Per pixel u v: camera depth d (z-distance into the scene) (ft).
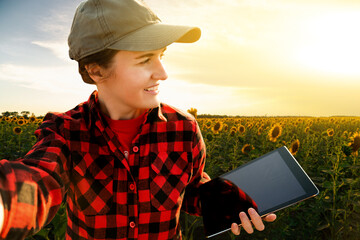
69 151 2.97
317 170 16.15
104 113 3.24
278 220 10.38
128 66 2.68
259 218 3.12
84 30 2.69
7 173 1.84
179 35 2.59
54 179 2.34
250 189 3.51
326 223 10.23
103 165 3.09
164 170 3.23
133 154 3.17
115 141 3.06
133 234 3.13
